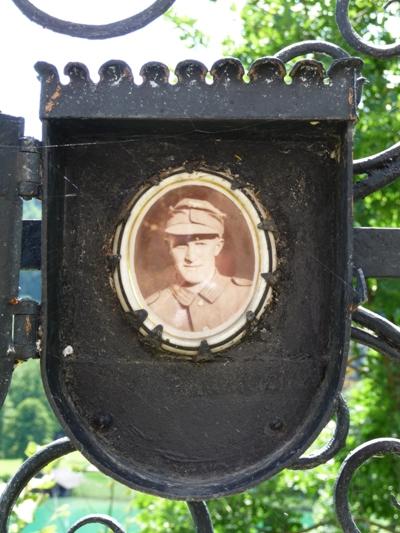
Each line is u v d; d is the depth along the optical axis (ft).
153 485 7.93
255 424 8.17
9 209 8.11
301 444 8.02
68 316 8.23
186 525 26.58
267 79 8.01
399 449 8.80
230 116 7.98
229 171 8.30
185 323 8.16
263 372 8.23
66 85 8.00
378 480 25.07
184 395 8.20
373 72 22.30
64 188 8.33
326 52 9.26
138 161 8.34
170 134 8.32
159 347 8.16
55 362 8.09
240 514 26.66
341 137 8.23
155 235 8.23
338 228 8.21
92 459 7.95
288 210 8.34
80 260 8.27
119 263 8.20
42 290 7.89
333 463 25.25
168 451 8.11
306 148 8.39
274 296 8.28
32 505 15.02
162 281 8.20
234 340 8.20
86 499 28.66
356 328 8.87
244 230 8.24
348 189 7.99
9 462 46.16
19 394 47.16
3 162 8.11
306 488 26.48
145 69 8.00
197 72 8.00
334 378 8.07
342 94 8.01
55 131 8.20
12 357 8.00
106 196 8.30
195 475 8.06
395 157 9.04
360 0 17.43
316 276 8.30
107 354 8.21
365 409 26.30
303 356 8.23
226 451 8.11
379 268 8.62
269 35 23.16
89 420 8.15
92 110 7.97
